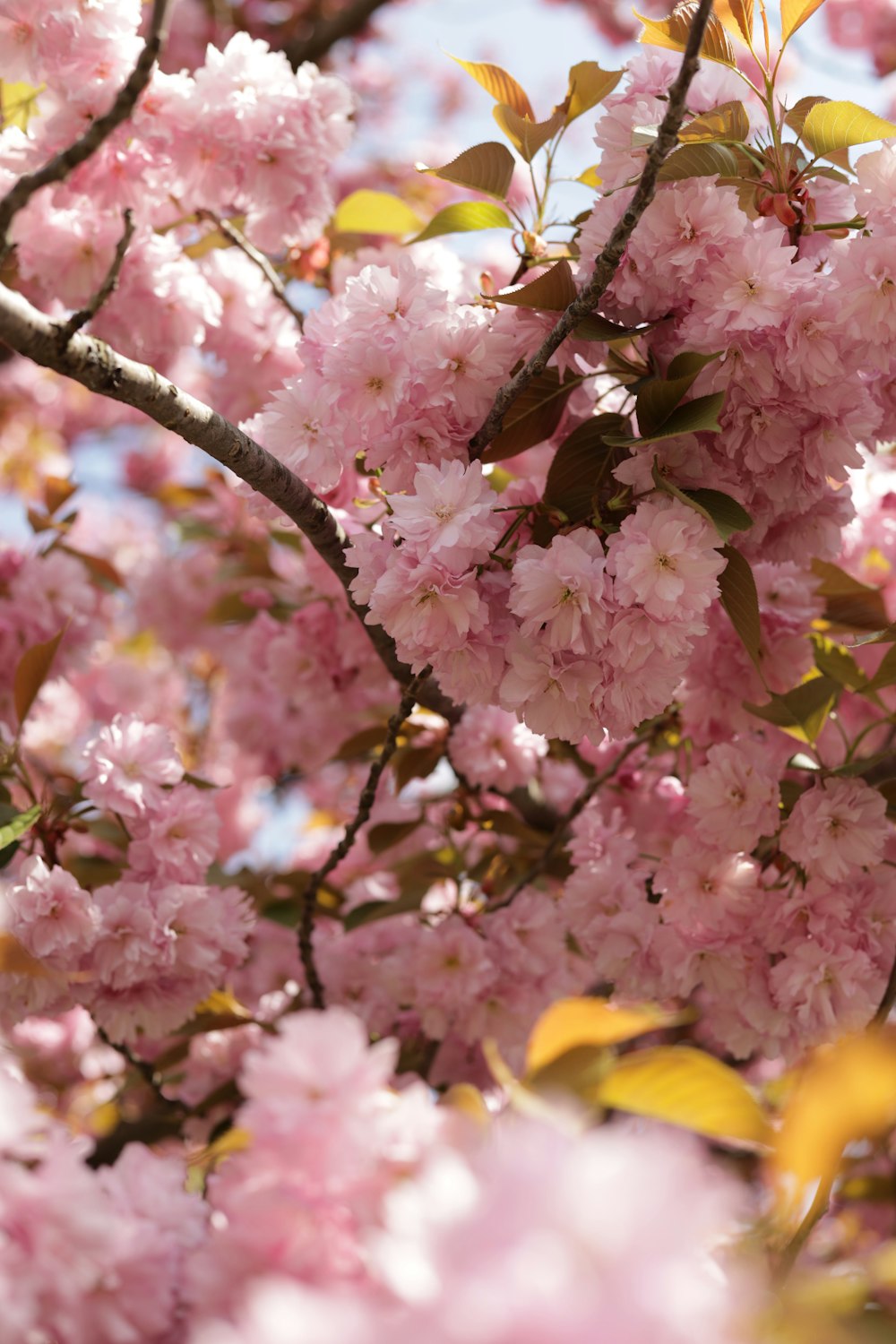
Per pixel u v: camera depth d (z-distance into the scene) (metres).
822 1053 1.46
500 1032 1.91
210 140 1.89
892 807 1.81
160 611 2.79
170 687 3.36
